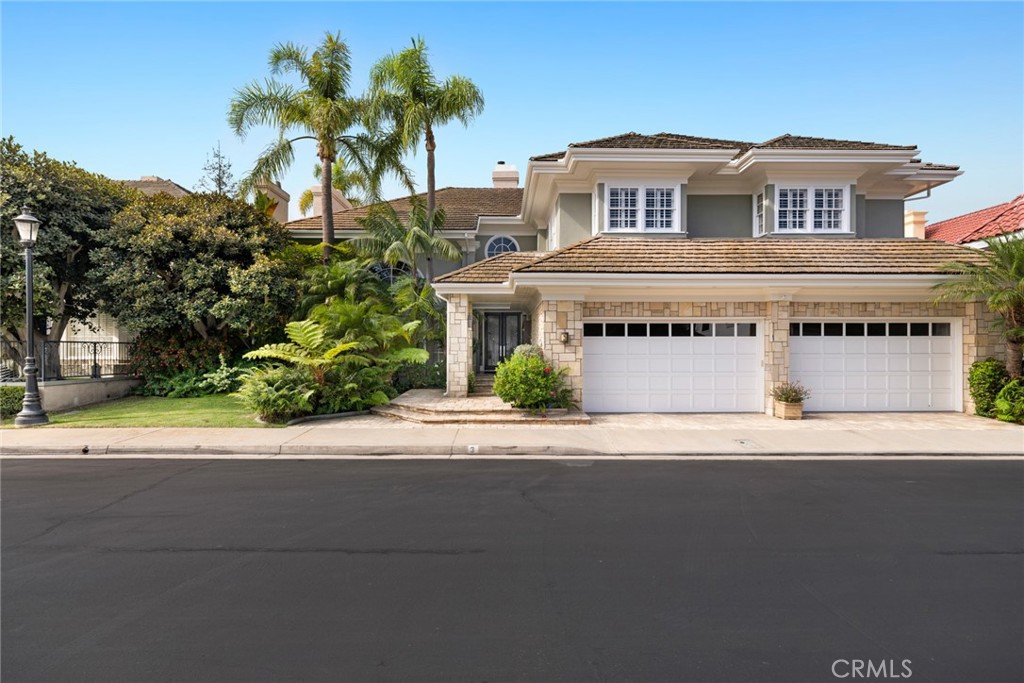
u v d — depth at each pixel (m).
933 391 15.14
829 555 5.56
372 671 3.61
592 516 6.79
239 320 16.77
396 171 21.02
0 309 15.35
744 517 6.76
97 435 11.86
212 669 3.64
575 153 16.31
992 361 14.32
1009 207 20.59
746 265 14.42
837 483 8.41
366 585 4.88
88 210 16.66
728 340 15.03
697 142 17.53
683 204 17.12
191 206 17.58
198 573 5.14
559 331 14.38
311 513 6.91
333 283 17.53
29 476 8.84
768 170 17.11
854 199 17.30
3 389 14.09
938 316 14.98
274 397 13.23
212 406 15.68
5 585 4.90
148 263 16.91
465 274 16.45
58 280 16.80
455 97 19.94
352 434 12.02
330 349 14.74
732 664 3.69
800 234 17.08
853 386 15.12
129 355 18.12
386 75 20.06
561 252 14.89
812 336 15.08
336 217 24.36
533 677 3.54
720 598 4.63
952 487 8.19
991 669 3.65
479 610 4.43
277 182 20.33
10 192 15.18
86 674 3.58
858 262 14.70
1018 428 12.82
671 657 3.77
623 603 4.55
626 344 15.03
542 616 4.33
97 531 6.27
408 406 14.49
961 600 4.62
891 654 3.82
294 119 19.36
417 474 9.00
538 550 5.68
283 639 4.00
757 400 15.00
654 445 11.09
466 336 16.42
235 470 9.28
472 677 3.54
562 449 10.72
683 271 13.97
